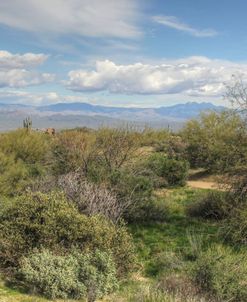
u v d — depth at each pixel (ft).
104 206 36.99
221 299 23.67
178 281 25.03
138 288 24.66
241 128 39.86
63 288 23.75
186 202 52.60
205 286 24.79
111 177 44.75
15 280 25.35
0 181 50.57
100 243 28.07
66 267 24.62
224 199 41.14
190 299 22.59
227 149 39.91
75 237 27.73
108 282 25.07
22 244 26.86
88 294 23.38
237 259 27.04
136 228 41.47
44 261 24.80
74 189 37.09
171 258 30.66
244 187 39.52
